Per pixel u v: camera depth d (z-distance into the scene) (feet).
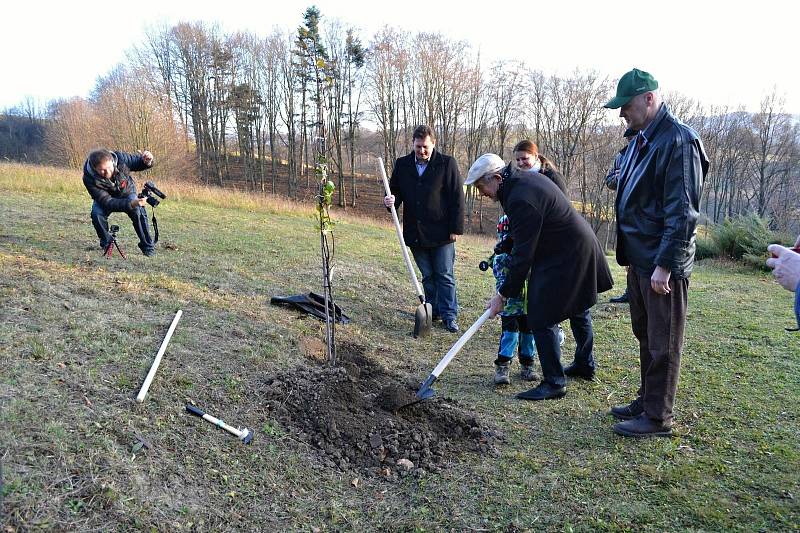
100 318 12.63
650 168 10.34
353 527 8.36
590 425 11.85
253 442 9.80
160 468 8.37
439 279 18.98
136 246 22.47
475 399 13.24
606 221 107.14
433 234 18.49
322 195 13.25
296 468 9.50
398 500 9.19
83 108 94.27
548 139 116.16
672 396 11.04
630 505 8.87
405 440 10.71
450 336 18.21
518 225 11.78
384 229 44.88
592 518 8.57
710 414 12.09
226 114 139.64
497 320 20.21
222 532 7.66
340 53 118.11
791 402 12.71
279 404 11.14
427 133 17.69
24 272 15.14
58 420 8.48
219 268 20.54
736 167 110.52
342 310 18.84
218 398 10.72
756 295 24.93
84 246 21.07
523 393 13.29
